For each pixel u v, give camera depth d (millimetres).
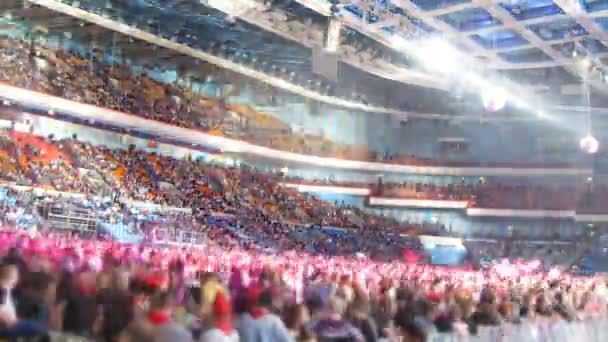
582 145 38688
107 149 45500
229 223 45438
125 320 7098
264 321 7879
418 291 13555
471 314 14102
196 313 9758
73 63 46406
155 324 6762
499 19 40469
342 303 10711
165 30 47312
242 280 14039
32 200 33406
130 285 8320
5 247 16891
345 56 47312
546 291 18469
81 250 19453
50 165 37938
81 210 34844
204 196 47281
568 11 37781
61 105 41750
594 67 48250
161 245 36781
